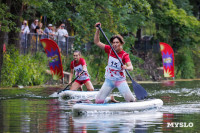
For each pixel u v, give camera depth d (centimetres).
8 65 3397
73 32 4750
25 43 3800
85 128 1225
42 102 2016
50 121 1360
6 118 1423
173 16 5334
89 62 4278
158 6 5462
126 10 4669
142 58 5341
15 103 1952
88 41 4488
